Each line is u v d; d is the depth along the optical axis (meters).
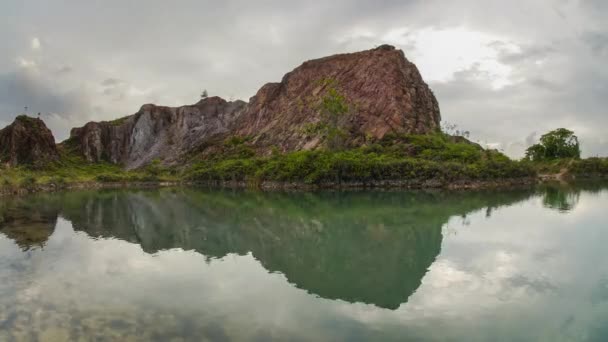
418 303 15.94
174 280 19.12
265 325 13.85
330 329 13.59
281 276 19.98
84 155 187.25
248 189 89.19
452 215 39.69
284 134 129.88
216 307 15.54
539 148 124.12
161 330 13.34
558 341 12.70
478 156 84.75
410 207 47.22
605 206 45.19
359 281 19.06
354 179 78.88
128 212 47.81
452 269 20.67
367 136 103.19
